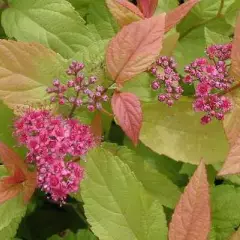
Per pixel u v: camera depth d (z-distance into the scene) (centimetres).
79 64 30
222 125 33
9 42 31
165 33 34
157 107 34
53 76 32
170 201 34
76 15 36
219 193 36
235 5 40
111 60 29
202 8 41
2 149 29
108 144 35
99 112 32
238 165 26
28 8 36
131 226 29
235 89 31
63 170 29
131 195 29
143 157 38
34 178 30
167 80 32
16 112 31
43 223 42
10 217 30
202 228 28
